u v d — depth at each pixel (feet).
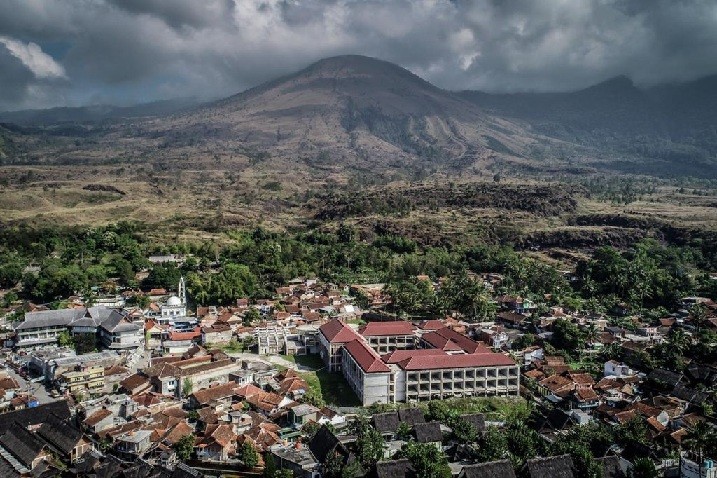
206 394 594.65
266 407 581.12
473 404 636.07
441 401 636.48
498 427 554.87
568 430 548.31
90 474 451.53
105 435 510.99
